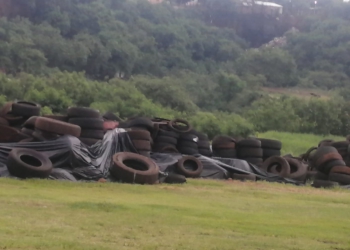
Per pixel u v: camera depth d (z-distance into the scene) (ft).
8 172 49.01
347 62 372.38
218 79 259.39
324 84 336.90
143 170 55.93
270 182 65.82
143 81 214.90
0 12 333.42
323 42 395.75
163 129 72.38
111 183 51.01
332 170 66.23
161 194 46.26
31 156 50.24
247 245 26.61
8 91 171.63
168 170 62.49
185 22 421.59
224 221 33.12
